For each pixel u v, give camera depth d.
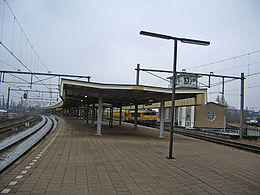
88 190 5.09
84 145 11.84
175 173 6.91
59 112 88.75
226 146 14.64
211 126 38.91
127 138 16.14
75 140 13.79
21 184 5.36
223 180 6.38
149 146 12.57
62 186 5.29
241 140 19.55
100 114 17.41
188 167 7.80
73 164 7.49
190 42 9.78
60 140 13.66
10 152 10.33
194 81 34.31
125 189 5.27
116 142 13.59
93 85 15.43
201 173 7.05
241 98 19.86
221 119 39.66
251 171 7.68
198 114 38.25
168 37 9.56
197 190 5.43
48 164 7.43
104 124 33.09
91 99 25.14
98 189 5.18
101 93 17.30
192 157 9.85
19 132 21.22
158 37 9.51
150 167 7.53
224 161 9.32
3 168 6.54
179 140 16.89
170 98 19.06
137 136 18.00
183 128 30.48
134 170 7.03
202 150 12.29
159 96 18.16
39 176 6.04
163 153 10.41
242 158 10.30
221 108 39.97
